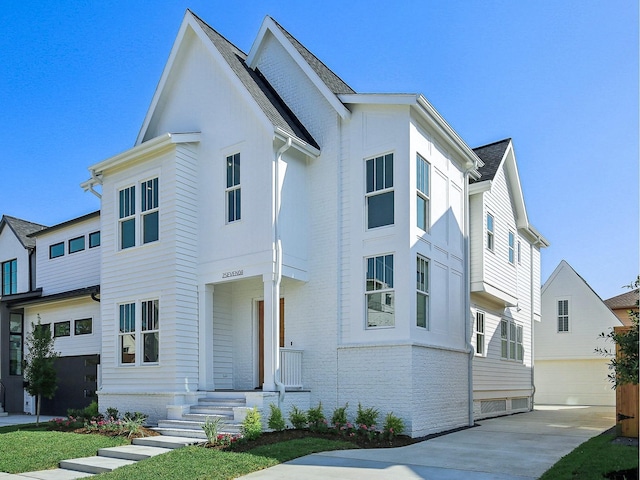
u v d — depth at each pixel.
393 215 13.65
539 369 29.88
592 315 28.81
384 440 12.03
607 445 10.83
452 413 14.67
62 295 20.81
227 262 14.52
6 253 26.09
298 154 14.82
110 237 16.42
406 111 13.74
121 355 15.69
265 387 13.28
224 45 16.56
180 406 13.62
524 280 22.94
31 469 10.10
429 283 14.19
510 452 10.78
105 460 10.57
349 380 13.59
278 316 13.66
